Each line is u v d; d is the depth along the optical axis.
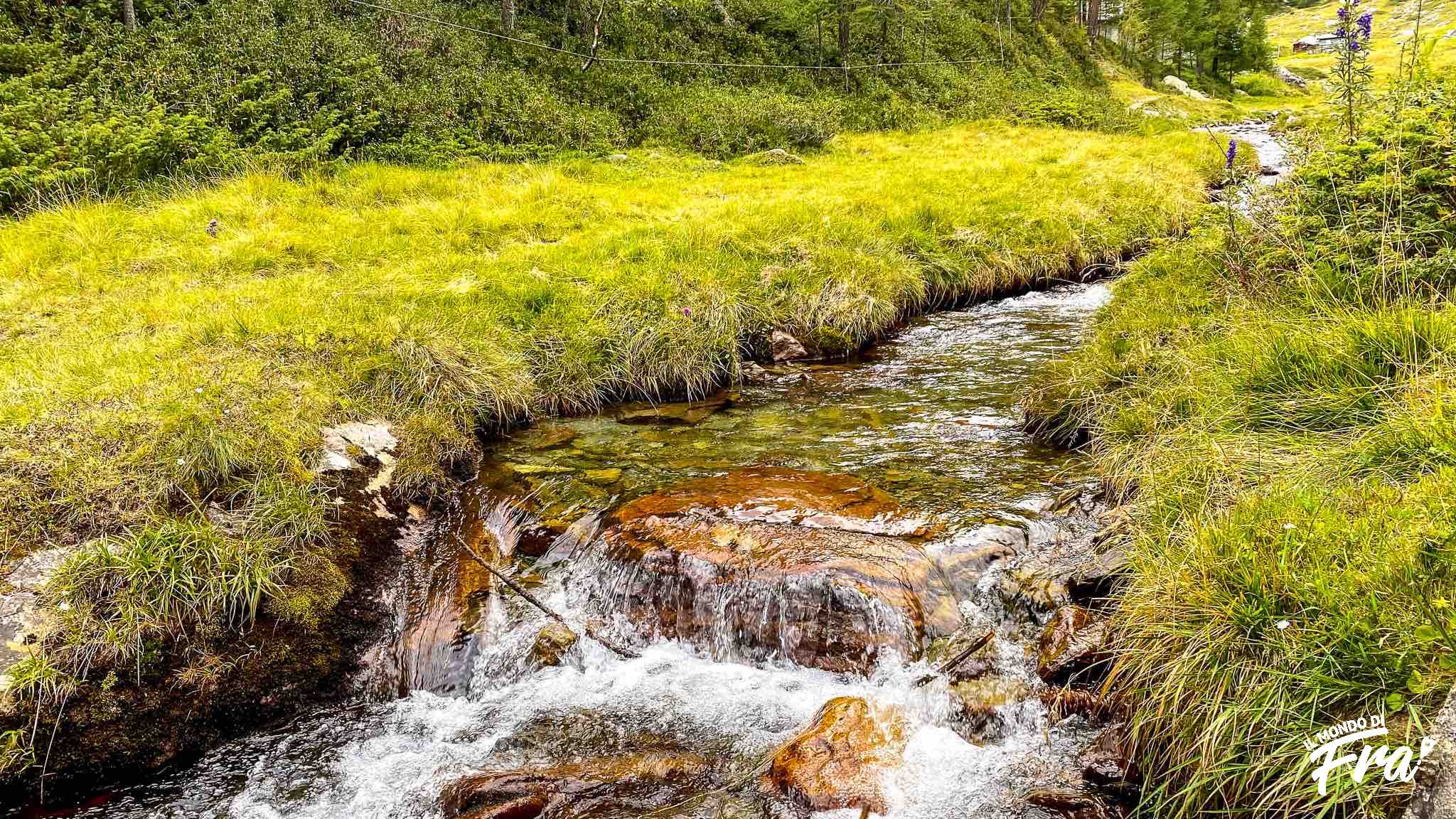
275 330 8.52
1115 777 4.04
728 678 5.22
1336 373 5.41
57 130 14.41
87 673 4.59
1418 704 3.06
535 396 9.28
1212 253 8.70
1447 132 6.56
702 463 7.64
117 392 6.61
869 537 5.84
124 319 8.93
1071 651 4.66
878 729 4.50
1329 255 6.62
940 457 7.57
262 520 5.72
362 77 19.42
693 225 13.84
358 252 12.20
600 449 8.18
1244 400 5.67
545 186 16.38
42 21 18.03
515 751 4.75
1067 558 5.57
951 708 4.66
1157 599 4.31
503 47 24.73
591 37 27.56
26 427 5.94
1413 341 5.15
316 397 7.35
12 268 10.65
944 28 41.31
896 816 3.99
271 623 5.27
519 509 6.93
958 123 32.38
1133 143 27.23
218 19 19.56
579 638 5.55
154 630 4.84
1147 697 4.12
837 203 15.70
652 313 10.56
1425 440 4.24
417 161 18.19
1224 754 3.53
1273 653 3.63
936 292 13.41
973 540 5.88
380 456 7.17
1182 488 5.18
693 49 30.05
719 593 5.48
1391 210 6.60
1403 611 3.26
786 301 11.80
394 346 8.66
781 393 9.89
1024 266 14.34
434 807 4.38
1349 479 4.30
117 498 5.48
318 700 5.26
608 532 6.26
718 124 24.91
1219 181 20.91
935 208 15.35
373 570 6.09
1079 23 56.81
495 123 20.84
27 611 4.72
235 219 13.27
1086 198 17.12
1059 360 10.10
